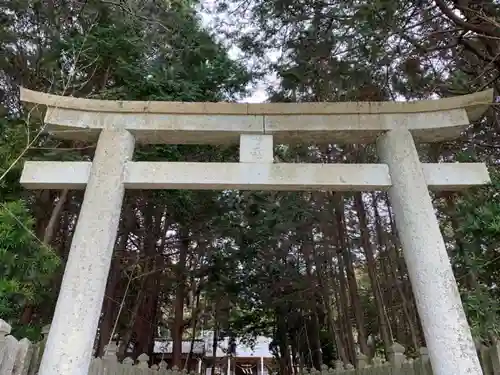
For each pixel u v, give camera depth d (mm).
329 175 4012
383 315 8812
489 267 4035
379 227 10039
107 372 4719
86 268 3430
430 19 5586
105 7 5594
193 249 12398
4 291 3043
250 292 13711
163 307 15086
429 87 6234
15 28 5812
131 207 8703
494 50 5309
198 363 21609
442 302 3361
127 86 5617
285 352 17438
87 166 3971
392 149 4090
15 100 5867
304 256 13070
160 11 5988
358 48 5691
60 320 3229
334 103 4277
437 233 3660
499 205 3619
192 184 3924
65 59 5336
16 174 4016
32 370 3244
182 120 4195
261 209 9070
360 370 6773
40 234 5918
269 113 4254
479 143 6125
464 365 3133
